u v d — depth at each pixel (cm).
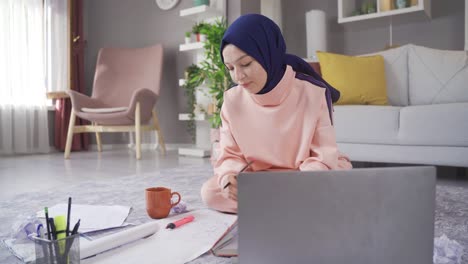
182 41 434
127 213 123
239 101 114
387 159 214
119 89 396
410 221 56
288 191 54
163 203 123
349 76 252
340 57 261
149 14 449
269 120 108
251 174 55
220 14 383
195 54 419
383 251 55
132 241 97
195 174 239
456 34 338
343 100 250
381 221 54
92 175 239
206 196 127
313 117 104
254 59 92
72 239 74
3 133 364
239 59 91
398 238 55
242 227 55
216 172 114
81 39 440
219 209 128
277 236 55
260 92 103
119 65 404
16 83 372
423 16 337
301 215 54
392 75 264
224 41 92
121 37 458
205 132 385
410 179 56
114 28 458
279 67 102
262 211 55
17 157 354
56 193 177
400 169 55
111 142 457
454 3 338
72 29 432
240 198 55
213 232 106
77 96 351
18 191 187
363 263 54
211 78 348
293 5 427
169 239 100
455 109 194
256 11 407
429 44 351
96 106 374
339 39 397
